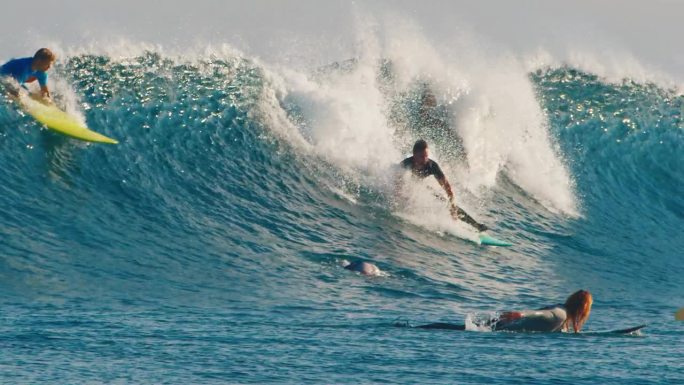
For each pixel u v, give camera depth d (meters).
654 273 59.16
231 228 53.81
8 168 53.19
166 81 63.97
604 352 33.94
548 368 31.03
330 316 40.22
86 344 32.00
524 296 49.84
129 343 32.53
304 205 58.25
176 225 52.69
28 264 44.66
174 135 60.12
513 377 29.73
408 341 34.75
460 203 64.19
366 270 50.47
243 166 60.03
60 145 55.62
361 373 29.66
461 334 36.59
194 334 34.62
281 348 32.72
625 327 40.97
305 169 61.28
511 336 36.56
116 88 62.09
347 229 56.78
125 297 41.59
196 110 62.38
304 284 47.03
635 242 64.81
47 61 56.16
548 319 37.94
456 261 55.25
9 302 38.81
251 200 57.25
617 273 58.22
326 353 32.19
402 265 52.81
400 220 58.88
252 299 43.16
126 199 53.78
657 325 41.78
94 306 39.31
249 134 62.25
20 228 48.38
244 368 29.73
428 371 30.12
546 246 61.47
